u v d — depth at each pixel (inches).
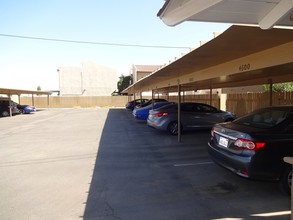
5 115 1055.6
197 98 960.3
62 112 1266.0
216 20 116.5
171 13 105.0
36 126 675.4
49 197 194.4
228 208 170.4
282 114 199.8
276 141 180.7
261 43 193.9
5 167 279.1
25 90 1184.2
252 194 192.1
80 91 2380.7
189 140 411.2
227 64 282.4
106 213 166.9
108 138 454.3
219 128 217.3
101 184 219.6
